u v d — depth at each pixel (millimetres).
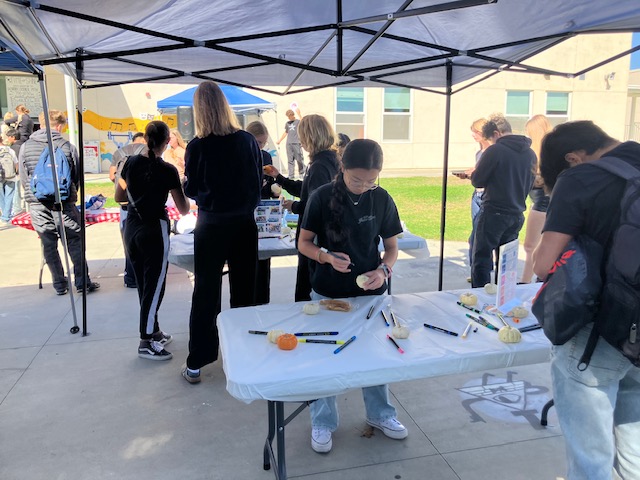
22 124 8812
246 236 2984
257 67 4141
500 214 3986
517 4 2721
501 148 3910
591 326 1501
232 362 1640
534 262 1582
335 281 2297
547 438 2484
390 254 2357
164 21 2799
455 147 16703
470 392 2953
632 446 1638
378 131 16062
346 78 4602
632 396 1604
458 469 2254
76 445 2453
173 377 3168
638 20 2979
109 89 14289
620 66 17078
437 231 7789
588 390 1530
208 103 2771
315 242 2393
